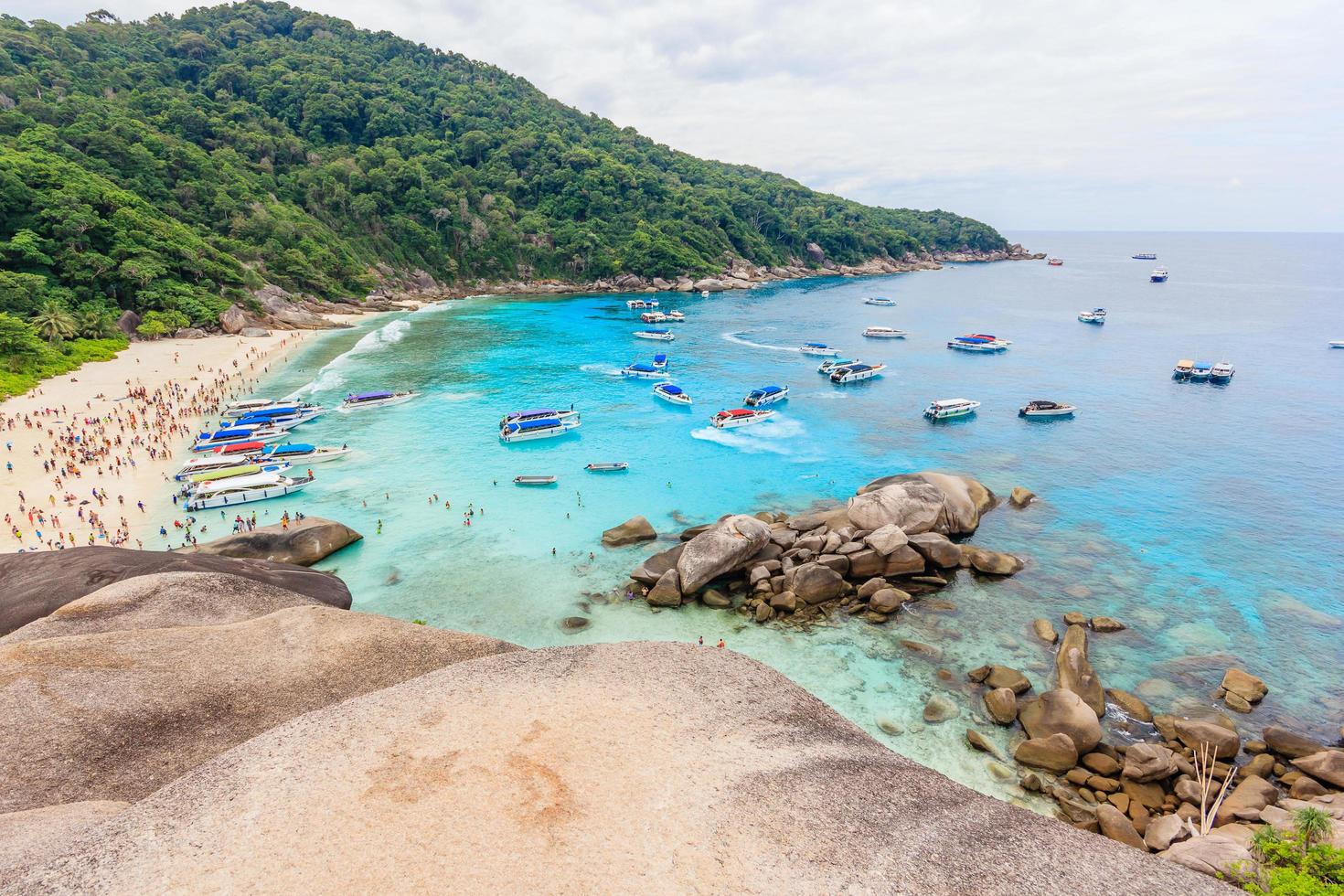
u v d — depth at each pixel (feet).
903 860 38.04
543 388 264.11
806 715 52.37
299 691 60.03
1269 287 628.69
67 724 52.01
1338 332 378.12
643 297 573.74
